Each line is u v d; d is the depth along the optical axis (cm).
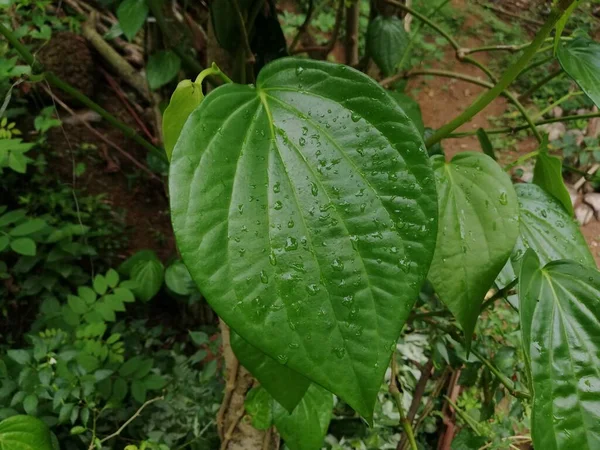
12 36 40
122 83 108
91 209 90
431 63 150
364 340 19
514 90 145
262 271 19
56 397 55
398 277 20
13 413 57
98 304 67
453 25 158
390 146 21
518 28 160
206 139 20
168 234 97
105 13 110
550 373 24
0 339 79
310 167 21
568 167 52
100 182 97
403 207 21
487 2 168
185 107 24
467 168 29
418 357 75
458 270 27
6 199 88
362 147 21
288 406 34
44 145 93
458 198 28
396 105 21
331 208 20
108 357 70
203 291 19
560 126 136
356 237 20
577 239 33
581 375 24
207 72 24
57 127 98
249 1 36
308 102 22
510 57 150
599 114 44
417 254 20
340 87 22
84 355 61
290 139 21
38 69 41
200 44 48
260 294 19
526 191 34
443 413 68
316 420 44
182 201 19
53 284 79
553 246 32
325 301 19
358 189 21
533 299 25
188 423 67
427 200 21
